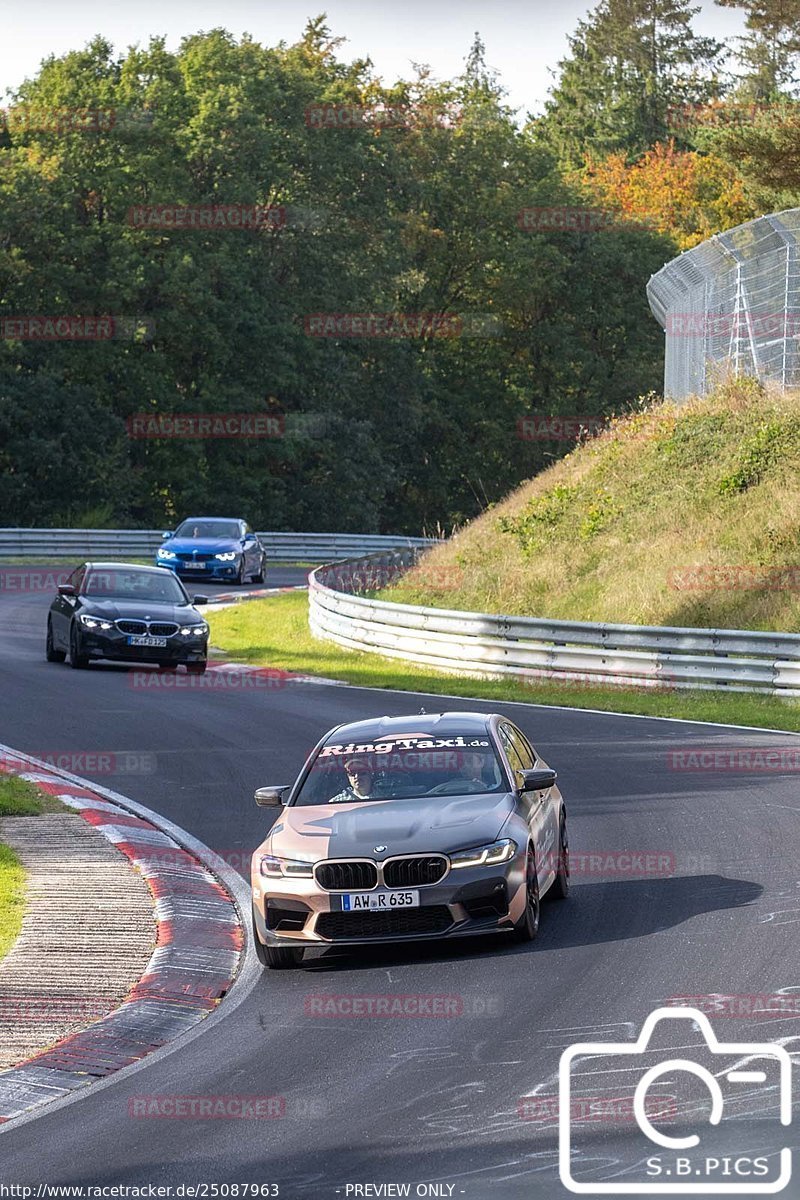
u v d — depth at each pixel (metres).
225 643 128.12
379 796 41.66
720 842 50.06
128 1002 34.97
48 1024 33.34
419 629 108.69
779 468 125.44
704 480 130.00
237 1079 29.41
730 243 146.25
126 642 101.25
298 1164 24.42
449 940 40.66
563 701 89.06
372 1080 28.77
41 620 136.88
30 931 40.78
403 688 97.50
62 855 49.78
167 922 42.09
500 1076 28.38
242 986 37.31
